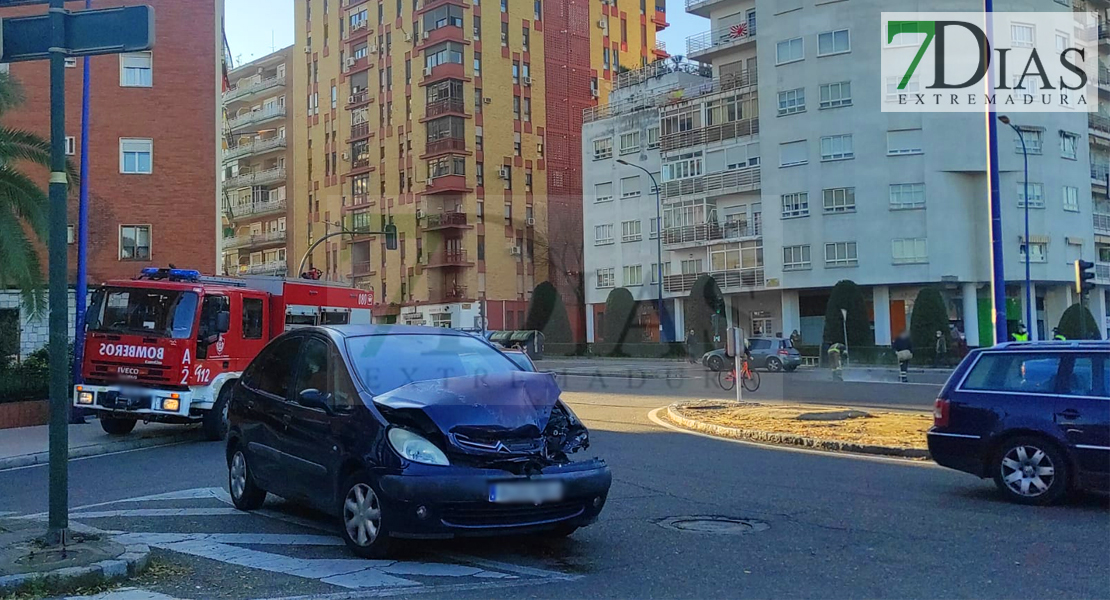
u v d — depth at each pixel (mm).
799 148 25078
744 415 15398
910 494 9078
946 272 23625
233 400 8492
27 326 25656
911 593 5559
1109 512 8156
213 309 13852
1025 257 35125
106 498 9125
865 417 14758
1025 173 32812
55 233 6324
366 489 6438
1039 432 8500
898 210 23625
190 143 30172
